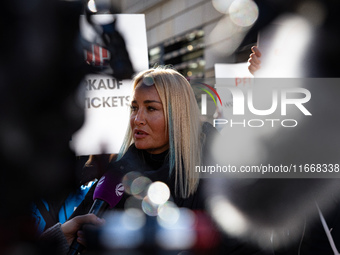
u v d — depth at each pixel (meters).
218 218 2.16
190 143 2.30
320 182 2.12
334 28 1.75
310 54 1.84
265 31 2.04
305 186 2.12
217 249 2.09
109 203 2.18
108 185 2.21
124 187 2.22
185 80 2.44
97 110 2.82
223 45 8.17
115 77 2.78
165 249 1.38
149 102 2.35
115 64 2.73
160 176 2.26
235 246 2.16
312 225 2.23
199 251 1.54
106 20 2.63
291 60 1.92
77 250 1.93
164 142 2.38
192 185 2.23
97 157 2.75
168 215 2.08
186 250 1.47
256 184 2.16
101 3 2.65
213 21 8.82
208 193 2.21
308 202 2.16
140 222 2.01
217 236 2.11
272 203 2.17
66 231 1.93
